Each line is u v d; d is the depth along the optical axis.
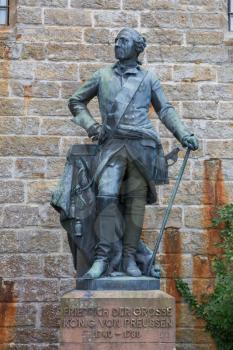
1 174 17.66
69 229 12.73
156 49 18.34
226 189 17.91
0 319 17.14
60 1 18.39
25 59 18.12
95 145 12.95
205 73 18.34
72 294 11.84
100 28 18.36
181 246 17.61
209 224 17.75
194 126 18.14
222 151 18.06
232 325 16.56
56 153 17.83
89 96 13.17
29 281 17.30
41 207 17.59
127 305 11.79
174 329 11.79
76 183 12.78
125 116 12.57
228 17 19.12
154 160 12.68
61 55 18.19
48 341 17.14
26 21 18.28
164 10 18.53
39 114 17.95
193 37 18.47
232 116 18.23
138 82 12.77
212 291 17.45
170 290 17.45
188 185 17.83
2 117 17.88
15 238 17.44
